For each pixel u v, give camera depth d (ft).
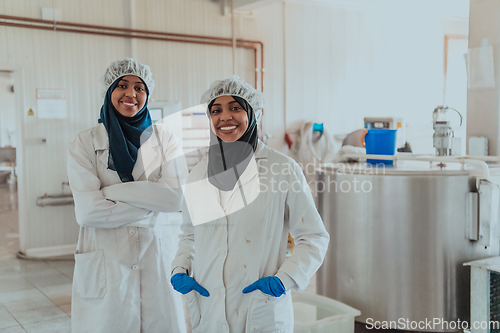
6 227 18.83
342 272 8.57
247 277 4.19
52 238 14.80
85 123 14.94
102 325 5.07
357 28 20.39
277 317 4.20
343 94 20.27
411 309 7.97
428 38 21.99
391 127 13.08
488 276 7.22
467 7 20.59
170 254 5.55
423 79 22.11
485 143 9.93
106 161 5.31
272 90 18.61
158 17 15.88
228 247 4.25
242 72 17.92
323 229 4.39
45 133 14.43
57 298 10.77
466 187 7.82
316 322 6.86
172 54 16.22
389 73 21.30
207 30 16.90
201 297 4.37
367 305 8.27
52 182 14.67
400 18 21.18
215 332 4.24
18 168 14.39
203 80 16.94
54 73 14.39
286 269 4.11
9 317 9.62
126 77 5.47
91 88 14.94
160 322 5.35
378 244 8.07
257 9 17.98
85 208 4.99
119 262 5.14
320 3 19.35
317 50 19.49
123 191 5.11
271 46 18.43
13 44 13.78
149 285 5.30
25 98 14.08
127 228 5.24
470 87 10.27
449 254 7.84
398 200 7.88
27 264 13.66
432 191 7.75
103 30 14.93
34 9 13.96
